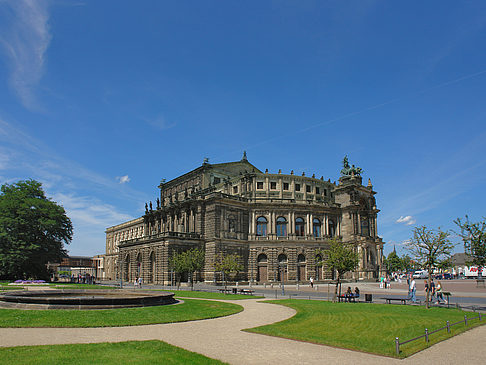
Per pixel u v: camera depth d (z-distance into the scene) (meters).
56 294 44.81
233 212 102.81
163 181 136.00
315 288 81.19
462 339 23.56
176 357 18.19
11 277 99.25
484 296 55.59
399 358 19.09
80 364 16.66
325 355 19.52
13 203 95.12
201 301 45.16
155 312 32.56
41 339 21.77
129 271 112.31
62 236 103.81
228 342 22.17
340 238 110.81
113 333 23.95
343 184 118.31
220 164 120.06
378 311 35.69
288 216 106.25
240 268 92.25
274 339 23.23
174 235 95.38
